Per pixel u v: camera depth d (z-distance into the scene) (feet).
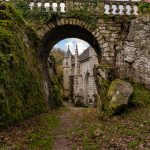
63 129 57.00
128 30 81.82
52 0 83.15
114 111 62.75
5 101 46.83
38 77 81.56
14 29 63.36
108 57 82.64
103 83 73.41
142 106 65.36
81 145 41.91
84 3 83.35
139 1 83.66
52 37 92.99
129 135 44.96
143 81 73.67
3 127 45.01
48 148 40.73
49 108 98.27
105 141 42.45
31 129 49.44
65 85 236.63
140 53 75.77
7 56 52.21
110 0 83.76
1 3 65.51
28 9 82.64
